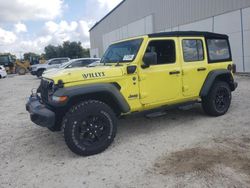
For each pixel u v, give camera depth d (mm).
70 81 4191
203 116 6203
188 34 5520
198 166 3658
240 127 5230
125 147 4566
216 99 6027
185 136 4930
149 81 4887
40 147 4852
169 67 5156
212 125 5484
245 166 3584
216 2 16031
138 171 3668
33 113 4414
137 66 4727
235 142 4461
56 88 4168
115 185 3355
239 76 13766
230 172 3443
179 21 20031
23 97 11469
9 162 4266
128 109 4605
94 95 4395
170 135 5035
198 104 7410
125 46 5164
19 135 5648
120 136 5137
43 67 22422
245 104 7117
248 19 14039
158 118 6246
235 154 3975
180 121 5914
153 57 4602
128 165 3875
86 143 4254
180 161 3863
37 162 4203
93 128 4289
